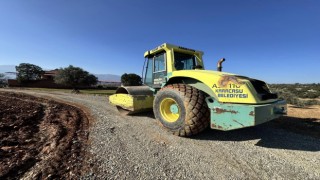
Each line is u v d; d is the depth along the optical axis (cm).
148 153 293
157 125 461
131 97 524
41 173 227
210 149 314
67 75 2797
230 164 262
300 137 377
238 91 313
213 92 344
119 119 527
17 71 4294
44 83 3797
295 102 860
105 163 257
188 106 354
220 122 326
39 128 420
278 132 409
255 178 228
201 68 489
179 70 451
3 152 277
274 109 325
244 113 297
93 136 370
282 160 275
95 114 597
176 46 471
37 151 292
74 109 695
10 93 1327
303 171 245
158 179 221
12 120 457
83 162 258
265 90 355
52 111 626
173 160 271
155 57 525
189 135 368
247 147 324
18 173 225
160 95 417
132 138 362
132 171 237
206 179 224
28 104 750
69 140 339
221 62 448
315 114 590
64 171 233
